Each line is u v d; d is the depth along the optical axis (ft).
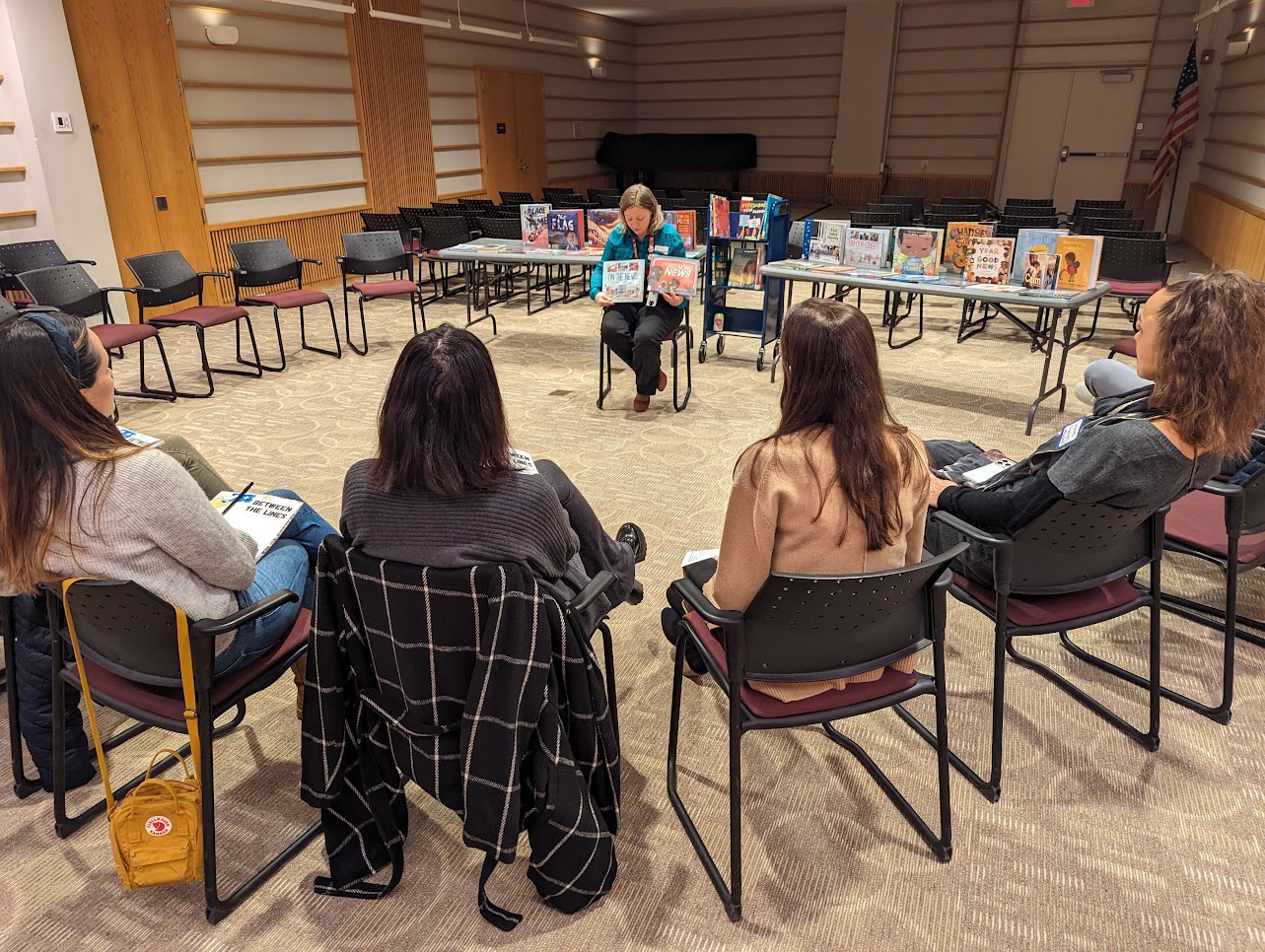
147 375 17.16
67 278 14.38
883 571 4.47
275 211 26.43
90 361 5.81
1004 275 13.76
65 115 19.07
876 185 44.80
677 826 5.80
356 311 23.35
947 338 19.92
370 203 30.25
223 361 18.29
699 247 17.56
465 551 4.26
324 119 27.68
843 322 4.33
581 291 25.93
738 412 14.51
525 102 39.04
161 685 4.89
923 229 14.52
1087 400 10.75
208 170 23.93
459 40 34.14
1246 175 28.07
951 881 5.35
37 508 4.42
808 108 45.83
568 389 15.88
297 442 13.29
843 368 4.33
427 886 5.37
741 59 46.42
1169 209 38.06
